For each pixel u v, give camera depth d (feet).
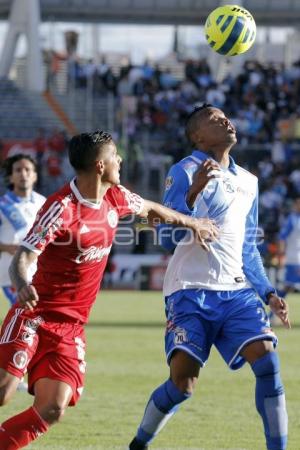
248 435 83.25
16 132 374.84
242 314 69.36
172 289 71.15
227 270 70.64
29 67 407.03
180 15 435.12
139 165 315.78
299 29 505.25
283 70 417.90
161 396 69.41
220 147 71.92
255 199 72.74
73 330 64.23
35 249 61.62
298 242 206.08
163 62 524.52
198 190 68.03
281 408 67.92
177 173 70.74
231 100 387.75
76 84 399.65
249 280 72.54
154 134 361.51
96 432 84.02
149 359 132.57
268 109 387.14
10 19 414.41
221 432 84.53
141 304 236.22
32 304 60.13
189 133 73.00
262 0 435.53
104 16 440.04
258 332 68.33
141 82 395.14
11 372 62.64
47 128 378.73
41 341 63.67
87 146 62.69
